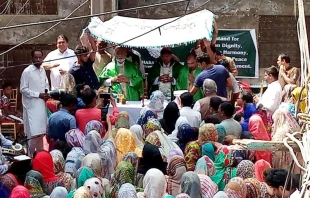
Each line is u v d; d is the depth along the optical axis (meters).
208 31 13.80
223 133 10.23
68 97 10.81
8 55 16.92
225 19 17.19
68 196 8.37
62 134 10.64
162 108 11.74
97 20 14.16
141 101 13.23
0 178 8.65
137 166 9.20
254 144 6.00
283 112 9.76
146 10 17.09
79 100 11.50
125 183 8.52
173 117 11.01
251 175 9.16
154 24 14.19
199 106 11.53
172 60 13.86
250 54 17.06
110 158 9.62
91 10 15.78
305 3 16.81
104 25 14.08
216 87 12.02
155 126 10.41
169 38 13.82
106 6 15.91
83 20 16.94
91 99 10.89
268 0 17.28
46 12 16.92
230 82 12.54
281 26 17.27
